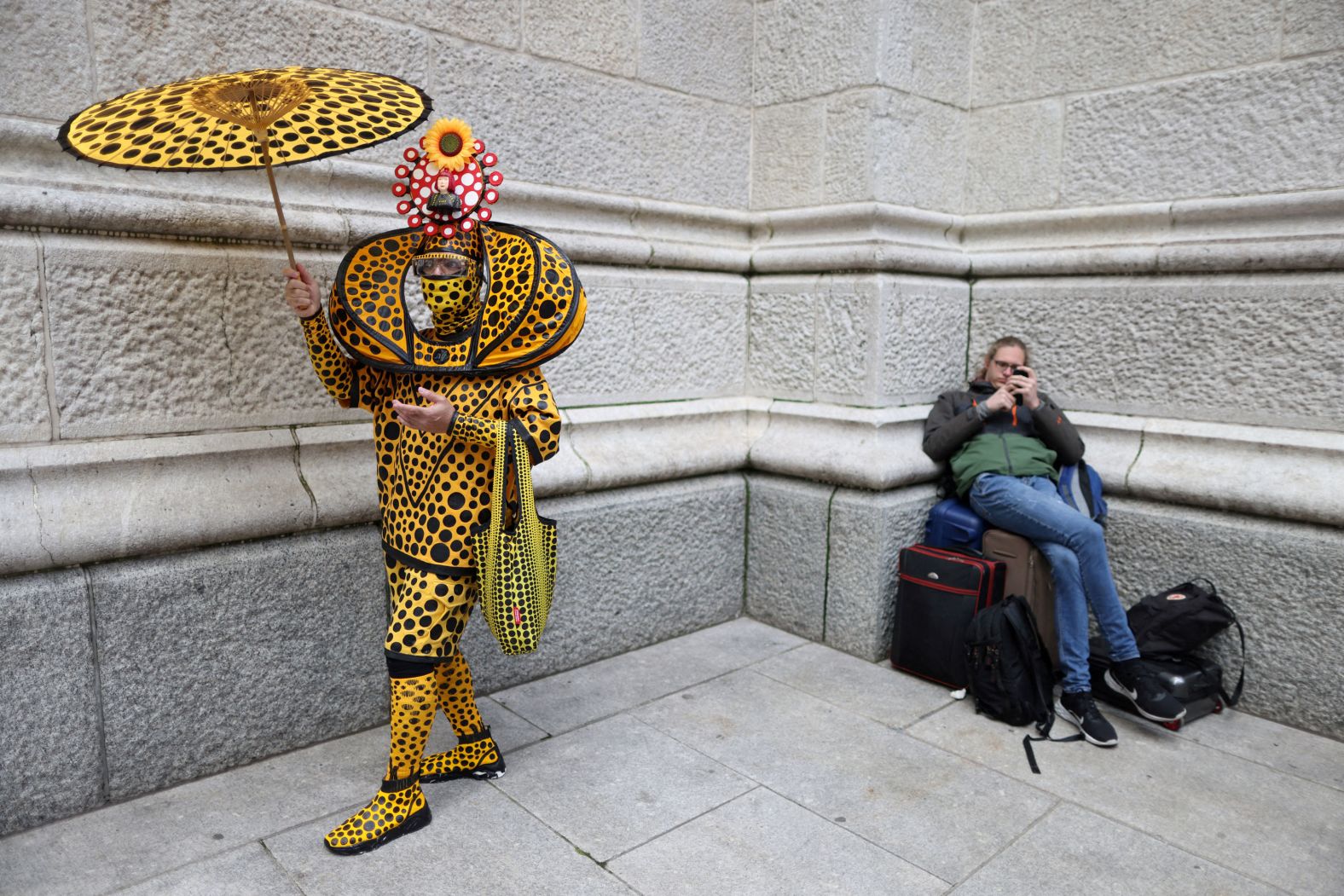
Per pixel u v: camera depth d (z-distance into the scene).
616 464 3.78
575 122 3.66
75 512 2.54
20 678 2.46
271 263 2.87
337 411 3.09
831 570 4.03
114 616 2.59
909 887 2.38
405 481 2.45
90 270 2.54
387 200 3.18
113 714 2.62
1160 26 3.65
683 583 4.11
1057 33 3.94
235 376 2.85
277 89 2.12
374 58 3.08
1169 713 3.19
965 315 4.27
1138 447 3.76
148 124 2.12
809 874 2.43
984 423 3.84
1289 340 3.38
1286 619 3.35
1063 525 3.37
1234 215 3.51
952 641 3.56
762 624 4.34
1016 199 4.15
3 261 2.41
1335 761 3.10
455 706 2.80
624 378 3.90
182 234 2.70
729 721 3.30
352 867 2.41
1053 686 3.61
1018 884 2.41
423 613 2.41
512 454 2.30
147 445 2.68
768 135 4.29
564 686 3.57
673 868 2.44
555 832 2.59
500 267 2.41
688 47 4.03
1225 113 3.51
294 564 2.92
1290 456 3.37
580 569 3.69
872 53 3.83
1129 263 3.74
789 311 4.21
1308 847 2.60
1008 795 2.85
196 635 2.74
